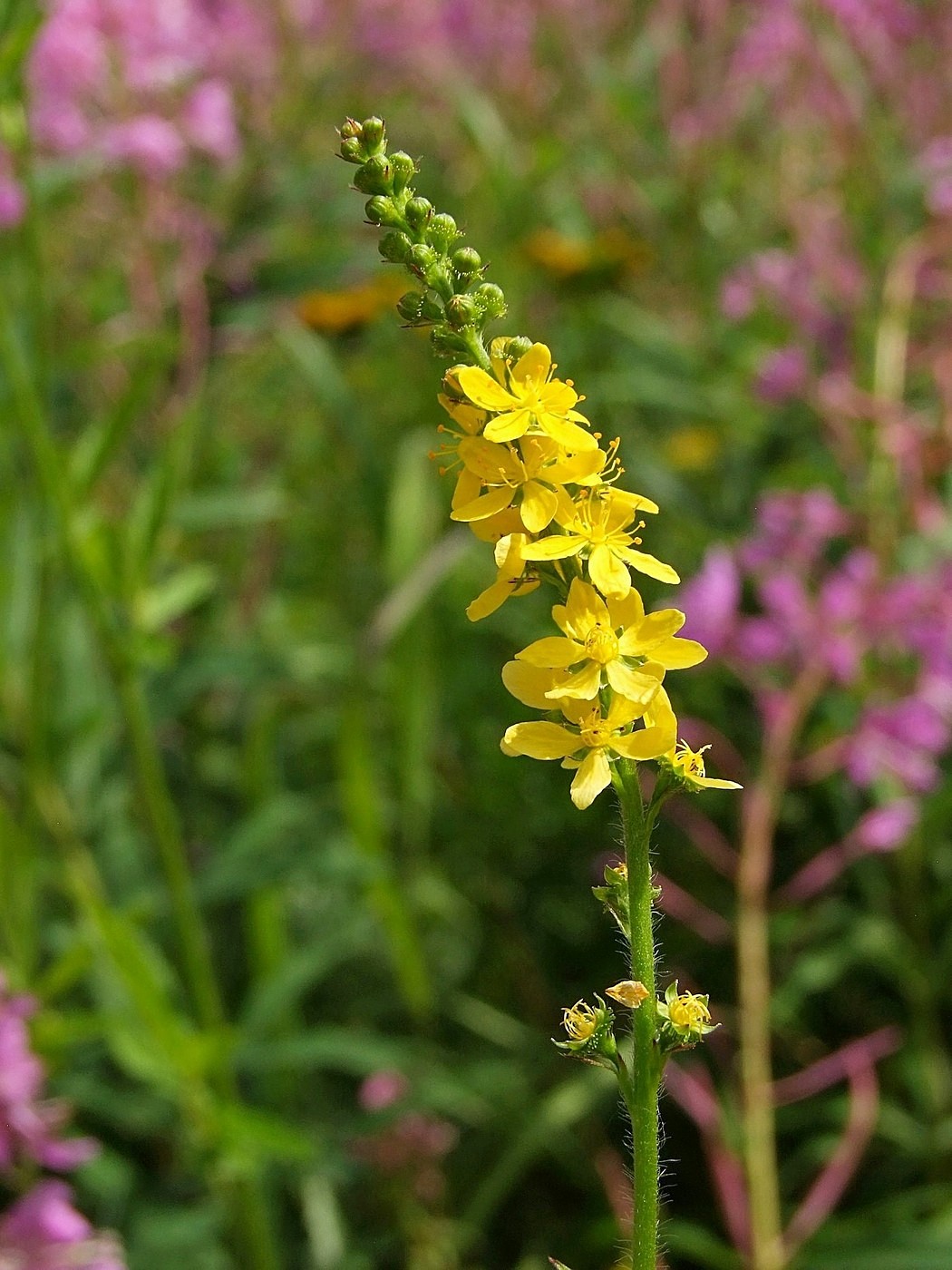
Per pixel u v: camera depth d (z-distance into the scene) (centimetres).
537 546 12
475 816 38
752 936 27
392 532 34
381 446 44
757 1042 26
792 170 42
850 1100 28
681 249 47
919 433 31
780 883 33
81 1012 31
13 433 30
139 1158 32
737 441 41
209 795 37
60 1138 29
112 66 35
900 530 32
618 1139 32
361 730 30
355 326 39
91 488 26
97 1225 28
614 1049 13
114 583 26
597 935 35
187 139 36
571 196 49
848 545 35
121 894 30
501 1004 36
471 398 12
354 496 44
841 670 28
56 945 29
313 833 32
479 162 48
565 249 42
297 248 39
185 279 33
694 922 28
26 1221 24
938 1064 30
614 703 12
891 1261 24
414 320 13
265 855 28
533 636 39
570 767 12
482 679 40
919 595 28
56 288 37
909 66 41
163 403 36
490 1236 32
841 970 31
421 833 35
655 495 38
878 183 42
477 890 36
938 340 34
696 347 44
